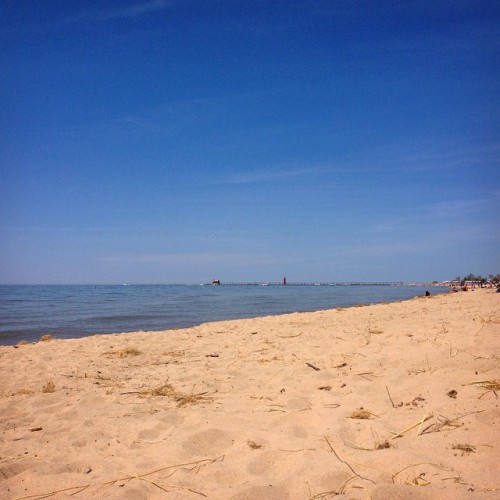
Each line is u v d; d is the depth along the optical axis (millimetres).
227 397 5234
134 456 3631
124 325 17078
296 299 39000
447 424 3609
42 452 3795
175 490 2990
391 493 2547
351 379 5559
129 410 4902
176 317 20375
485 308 13344
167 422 4422
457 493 2482
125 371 7121
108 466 3428
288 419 4309
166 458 3555
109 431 4266
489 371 4801
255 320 14945
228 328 12781
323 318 14242
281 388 5445
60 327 16422
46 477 3217
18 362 8172
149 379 6457
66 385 6227
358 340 8445
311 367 6445
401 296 45469
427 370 5305
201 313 22672
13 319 19469
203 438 3904
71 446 3916
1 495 2988
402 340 7762
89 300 38156
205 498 2840
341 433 3760
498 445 3070
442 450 3135
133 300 37938
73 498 2898
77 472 3354
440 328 8773
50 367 7578
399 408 4242
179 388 5805
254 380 6004
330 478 2916
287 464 3275
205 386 5824
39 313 22828
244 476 3164
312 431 3955
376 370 5828
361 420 4039
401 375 5246
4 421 4691
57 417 4781
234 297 44375
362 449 3381
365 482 2801
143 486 3057
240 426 4164
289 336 10203
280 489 2881
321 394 4988
